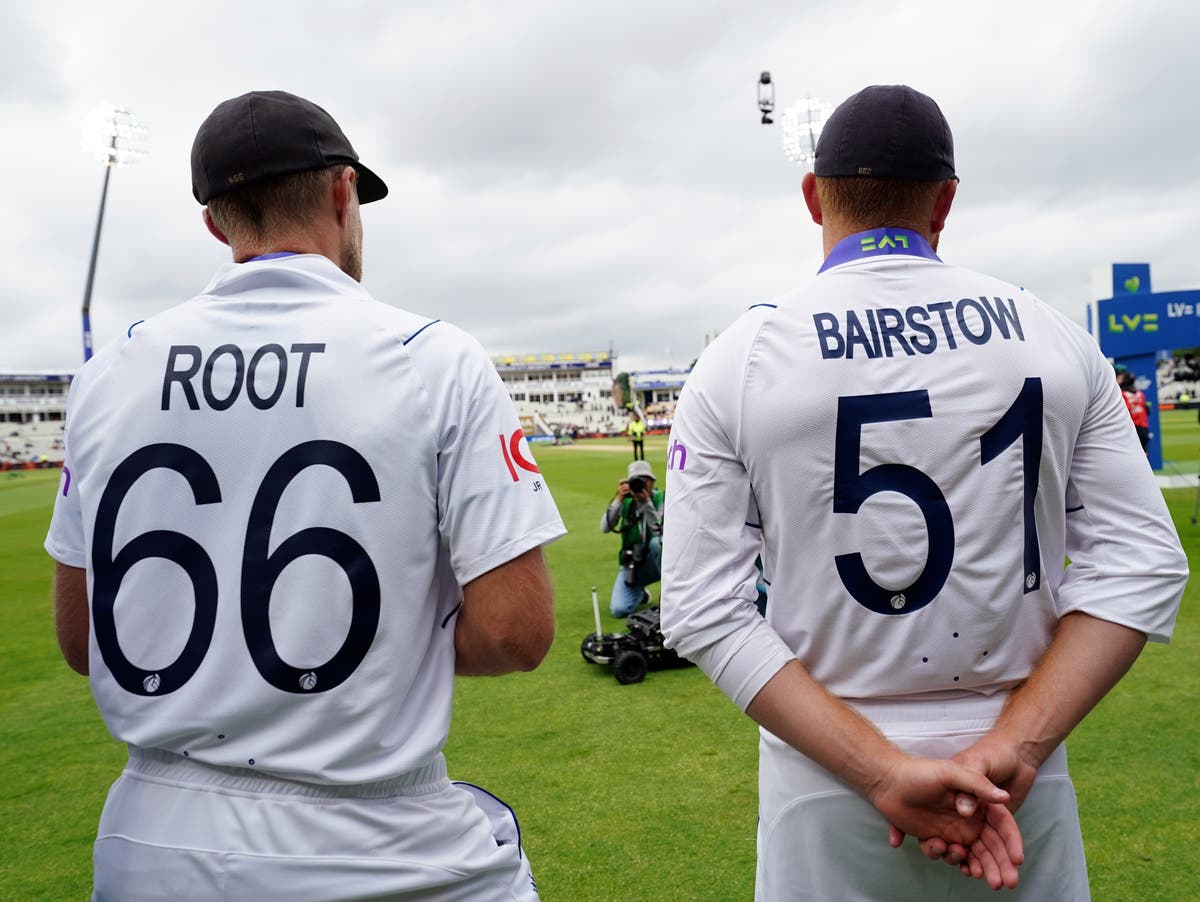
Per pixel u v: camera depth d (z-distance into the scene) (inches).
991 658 47.1
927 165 50.0
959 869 45.0
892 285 49.1
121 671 45.0
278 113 49.0
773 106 685.3
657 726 168.2
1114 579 47.6
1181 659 189.6
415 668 44.8
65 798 145.8
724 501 49.4
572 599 304.3
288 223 49.5
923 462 46.1
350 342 45.3
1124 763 136.2
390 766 43.6
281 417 44.3
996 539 46.3
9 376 3324.3
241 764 43.1
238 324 46.8
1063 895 48.1
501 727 171.8
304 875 41.9
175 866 42.7
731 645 47.9
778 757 50.5
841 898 47.6
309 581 43.0
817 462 46.8
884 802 43.9
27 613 313.9
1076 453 50.5
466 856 45.8
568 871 112.9
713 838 120.2
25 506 832.3
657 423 3501.5
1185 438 1075.9
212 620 43.9
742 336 49.5
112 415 46.7
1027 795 46.9
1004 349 47.4
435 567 46.0
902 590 46.5
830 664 48.4
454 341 47.2
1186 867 105.8
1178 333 641.0
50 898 113.0
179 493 44.9
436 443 44.8
